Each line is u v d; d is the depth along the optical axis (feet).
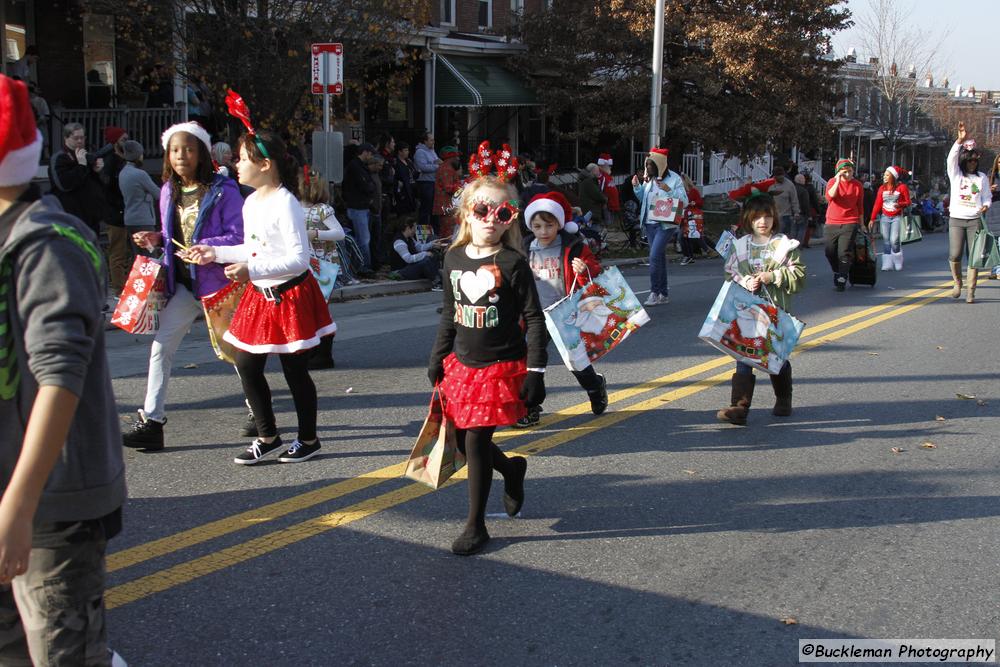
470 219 14.56
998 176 45.01
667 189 40.91
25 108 7.68
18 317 7.68
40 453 7.39
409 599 13.46
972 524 16.62
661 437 21.63
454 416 14.79
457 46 78.69
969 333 34.96
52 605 8.04
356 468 19.08
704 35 76.02
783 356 22.13
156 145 55.57
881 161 185.68
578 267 21.70
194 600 13.29
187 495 17.39
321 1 51.03
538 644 12.28
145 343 31.50
